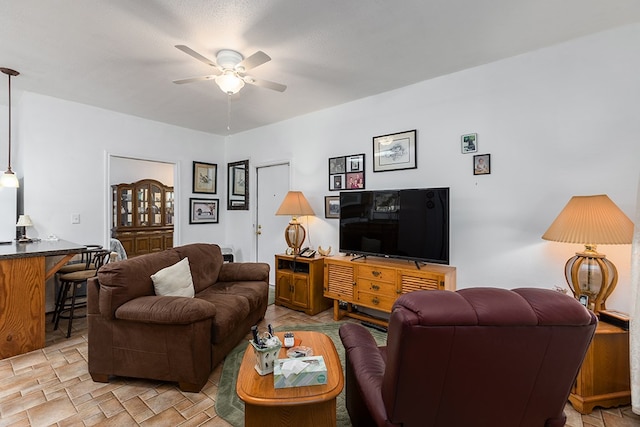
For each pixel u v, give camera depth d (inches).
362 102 139.0
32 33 86.1
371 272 116.8
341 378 56.3
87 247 124.8
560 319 36.5
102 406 73.1
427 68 109.7
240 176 198.2
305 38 89.5
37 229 134.2
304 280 137.3
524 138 99.4
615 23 83.0
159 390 80.0
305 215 147.6
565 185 92.6
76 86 124.6
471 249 109.9
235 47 93.7
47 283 133.4
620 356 73.1
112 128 155.6
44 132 135.5
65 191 141.5
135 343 80.7
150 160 171.2
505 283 103.0
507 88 102.3
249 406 52.7
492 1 73.6
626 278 83.0
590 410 71.7
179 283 97.5
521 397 40.5
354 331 67.9
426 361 37.1
